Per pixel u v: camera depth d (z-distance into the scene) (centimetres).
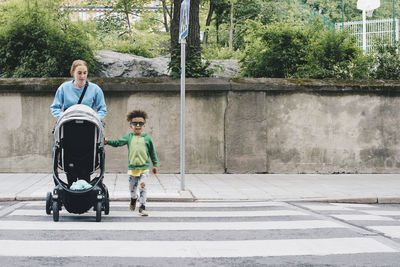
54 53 1381
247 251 481
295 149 1255
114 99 1210
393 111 1287
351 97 1273
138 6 3516
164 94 1219
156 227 600
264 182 1074
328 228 602
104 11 3450
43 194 847
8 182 1008
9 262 427
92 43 1580
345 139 1272
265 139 1238
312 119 1260
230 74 1677
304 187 1005
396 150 1285
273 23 1600
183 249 486
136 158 684
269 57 1487
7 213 691
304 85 1248
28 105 1196
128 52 2389
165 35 3331
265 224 628
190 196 868
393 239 541
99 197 621
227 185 1018
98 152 650
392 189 986
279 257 459
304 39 1507
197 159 1227
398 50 1400
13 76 1357
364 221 656
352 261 447
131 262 435
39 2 1505
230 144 1229
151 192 903
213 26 3781
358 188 998
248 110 1234
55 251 468
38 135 1197
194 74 1271
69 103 672
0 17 1441
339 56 1397
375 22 3055
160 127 1219
